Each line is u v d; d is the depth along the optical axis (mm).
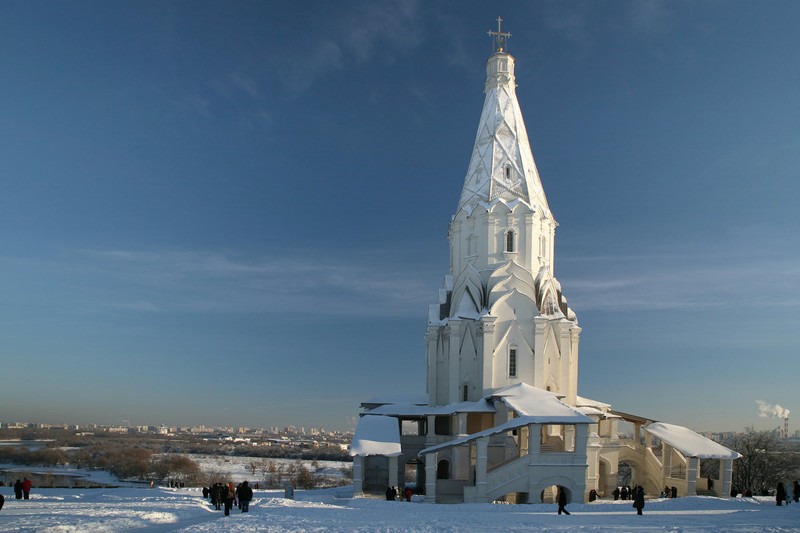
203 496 58344
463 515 39625
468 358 67312
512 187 70812
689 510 43062
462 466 62625
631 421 68375
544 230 71125
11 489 68750
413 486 67312
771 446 87312
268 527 33312
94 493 63125
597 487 61281
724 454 57219
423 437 68062
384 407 70250
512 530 31938
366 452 56281
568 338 66625
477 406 63094
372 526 33656
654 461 63781
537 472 51500
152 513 40031
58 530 32844
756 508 44188
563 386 65750
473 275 69000
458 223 73000
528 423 51719
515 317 66125
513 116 74062
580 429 51969
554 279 71125
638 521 35656
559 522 35469
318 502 50500
